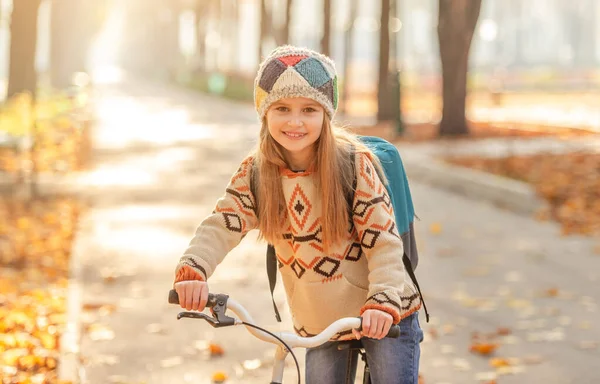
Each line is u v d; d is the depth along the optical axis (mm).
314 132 3438
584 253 10203
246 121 31797
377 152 3789
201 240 3510
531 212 12797
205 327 7324
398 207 3807
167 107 40219
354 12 34375
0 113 20578
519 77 66000
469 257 10055
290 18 38469
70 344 6734
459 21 22859
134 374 6234
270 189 3549
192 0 84688
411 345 3760
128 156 19656
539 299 8312
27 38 25906
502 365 6438
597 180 14500
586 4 112938
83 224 11688
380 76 28875
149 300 8141
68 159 16719
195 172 17062
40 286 8609
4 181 13547
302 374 6219
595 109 35062
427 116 32719
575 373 6309
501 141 21281
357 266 3615
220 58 82188
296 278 3672
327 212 3475
